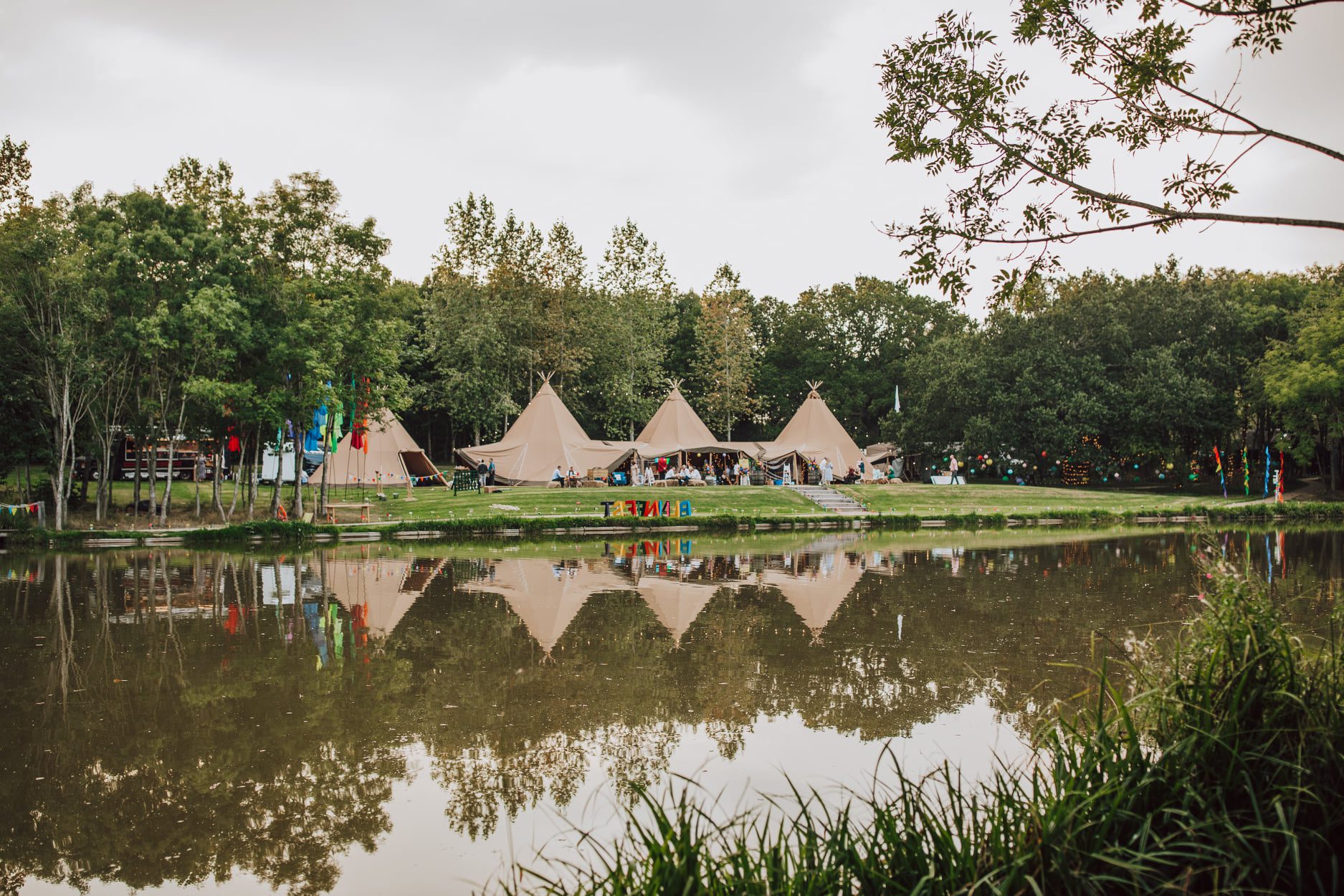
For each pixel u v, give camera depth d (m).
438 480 47.81
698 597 17.09
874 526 35.38
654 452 46.59
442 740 8.62
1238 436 53.06
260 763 8.09
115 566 22.41
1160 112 6.41
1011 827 4.58
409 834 6.55
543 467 43.31
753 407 67.12
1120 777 4.46
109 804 7.23
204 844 6.50
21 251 25.53
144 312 27.12
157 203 28.00
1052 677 10.62
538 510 35.03
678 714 9.36
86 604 16.48
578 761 7.98
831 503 40.41
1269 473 50.44
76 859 6.32
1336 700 4.66
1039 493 44.84
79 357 26.31
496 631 13.91
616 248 55.62
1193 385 45.78
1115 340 49.50
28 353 26.45
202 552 25.61
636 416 55.56
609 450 45.50
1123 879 3.84
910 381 60.09
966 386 51.62
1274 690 4.61
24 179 28.98
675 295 68.88
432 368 55.81
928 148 6.56
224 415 29.91
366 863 6.10
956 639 12.95
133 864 6.23
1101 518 37.66
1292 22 6.13
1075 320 51.00
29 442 29.17
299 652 12.48
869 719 9.02
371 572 21.14
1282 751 4.38
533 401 45.91
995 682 10.41
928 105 6.55
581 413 57.00
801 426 52.03
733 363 58.12
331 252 30.81
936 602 16.28
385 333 30.92
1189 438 49.50
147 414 29.05
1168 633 13.02
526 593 17.77
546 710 9.55
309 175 30.23
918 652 12.07
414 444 45.88
